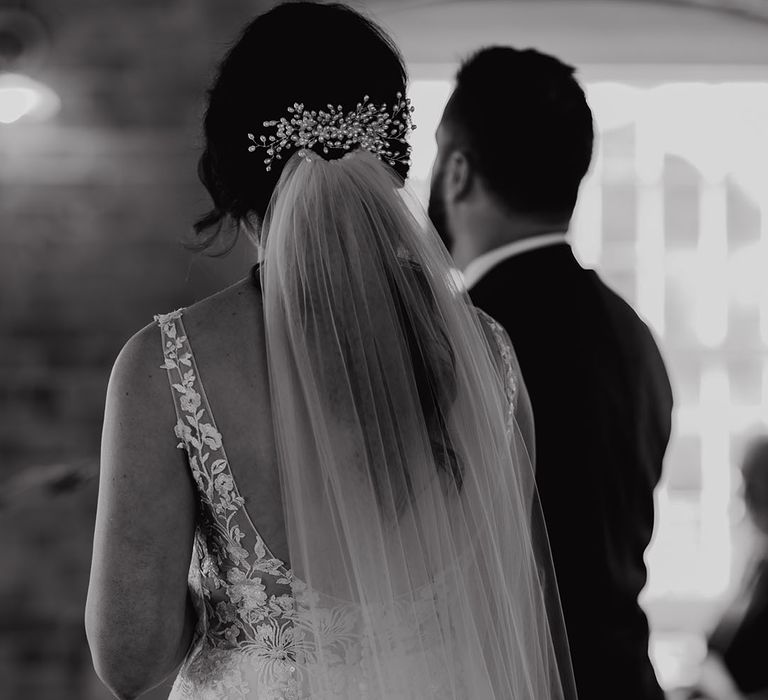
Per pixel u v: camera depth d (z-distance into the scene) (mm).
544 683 1629
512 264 2184
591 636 2004
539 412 2039
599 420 2049
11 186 4285
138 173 4309
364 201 1512
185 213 4297
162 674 1426
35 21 4266
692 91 4957
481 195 2227
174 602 1399
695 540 5043
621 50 4648
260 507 1407
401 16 4535
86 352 4312
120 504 1383
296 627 1405
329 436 1409
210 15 4316
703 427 5078
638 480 2129
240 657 1430
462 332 1554
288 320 1423
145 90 4312
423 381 1481
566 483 2016
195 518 1438
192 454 1396
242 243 3869
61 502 4238
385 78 1566
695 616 4945
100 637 1389
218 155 1537
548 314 2107
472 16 4566
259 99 1509
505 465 1579
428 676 1434
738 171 5051
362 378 1435
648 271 5102
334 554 1402
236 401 1406
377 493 1420
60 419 4301
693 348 5098
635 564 2133
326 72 1519
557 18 4590
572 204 2244
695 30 4617
